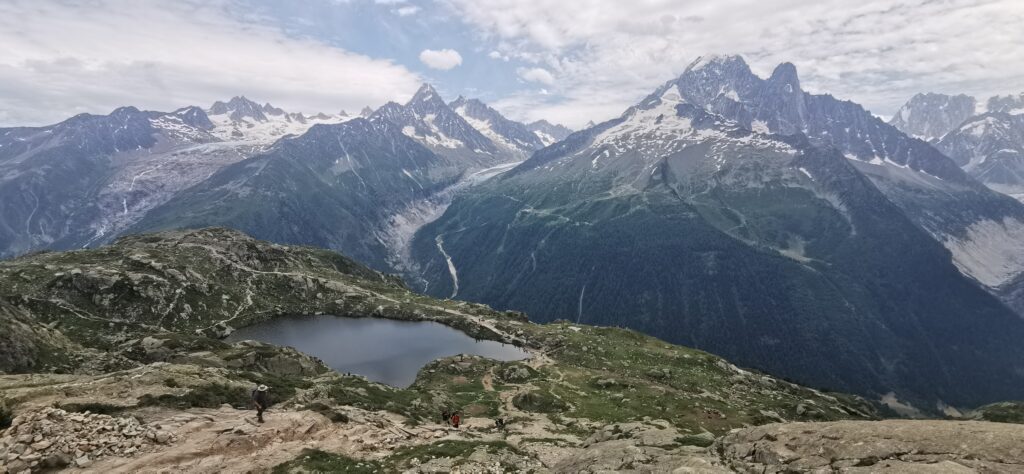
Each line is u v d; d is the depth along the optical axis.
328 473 30.52
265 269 189.38
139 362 79.94
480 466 35.75
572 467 33.94
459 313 182.00
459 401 84.25
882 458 25.23
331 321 165.50
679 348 150.38
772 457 28.94
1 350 59.84
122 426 31.47
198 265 166.12
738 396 108.62
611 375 114.44
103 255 158.50
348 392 61.56
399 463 34.81
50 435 28.78
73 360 69.00
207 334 133.88
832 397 143.75
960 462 23.30
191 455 29.75
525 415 76.44
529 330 162.38
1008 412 137.38
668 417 79.31
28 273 130.00
